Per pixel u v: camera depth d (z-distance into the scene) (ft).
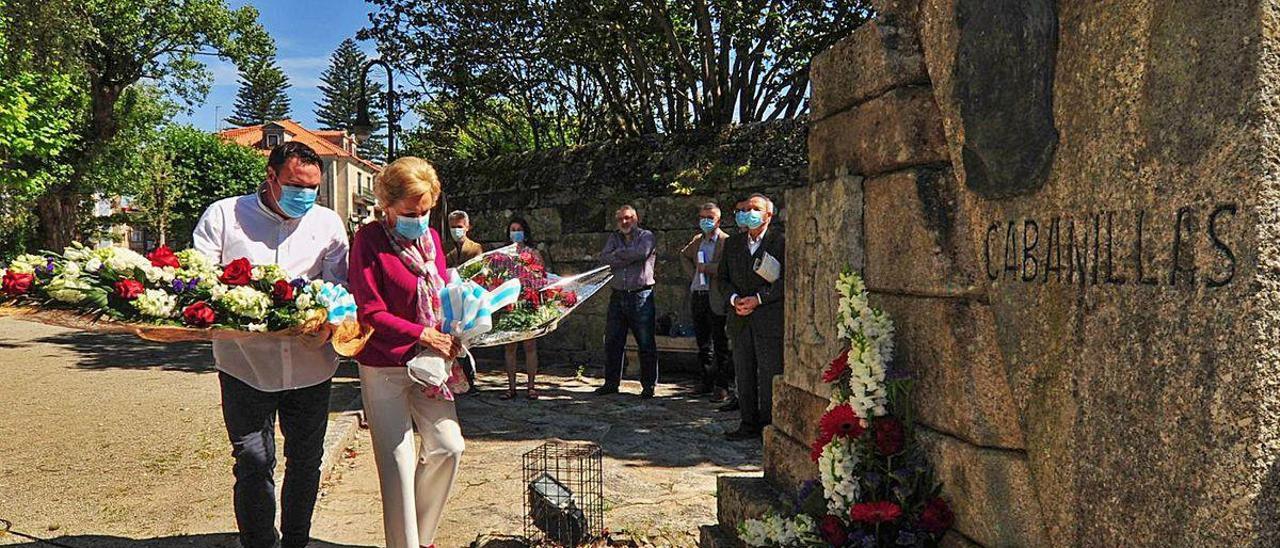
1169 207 5.58
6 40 46.47
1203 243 5.35
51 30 57.21
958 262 8.18
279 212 11.39
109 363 32.94
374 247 10.87
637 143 33.12
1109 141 6.10
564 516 12.98
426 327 10.82
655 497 15.64
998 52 7.26
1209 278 5.31
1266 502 5.15
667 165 31.86
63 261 10.35
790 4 31.91
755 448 19.62
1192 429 5.42
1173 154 5.55
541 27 35.81
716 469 17.70
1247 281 5.12
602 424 22.43
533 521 13.24
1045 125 6.74
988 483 7.70
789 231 11.55
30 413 22.79
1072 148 6.48
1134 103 5.87
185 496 15.20
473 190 37.19
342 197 175.94
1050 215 6.74
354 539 13.29
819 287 10.46
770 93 34.50
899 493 8.63
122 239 107.55
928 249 8.43
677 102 35.29
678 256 31.30
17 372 30.45
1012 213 7.23
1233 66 5.18
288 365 11.22
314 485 11.85
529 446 19.74
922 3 8.63
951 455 8.25
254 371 11.08
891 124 8.94
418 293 10.89
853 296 9.20
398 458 10.94
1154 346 5.70
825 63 10.52
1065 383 6.59
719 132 31.37
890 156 8.98
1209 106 5.31
